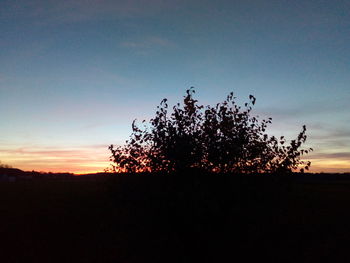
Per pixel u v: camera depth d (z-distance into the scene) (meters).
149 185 10.06
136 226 14.52
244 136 9.91
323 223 17.92
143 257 11.70
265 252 11.88
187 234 10.02
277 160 10.02
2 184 70.88
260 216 10.73
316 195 28.22
